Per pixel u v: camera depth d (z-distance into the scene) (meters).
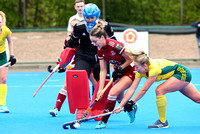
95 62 20.89
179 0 69.38
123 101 17.64
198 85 33.34
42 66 51.59
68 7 68.94
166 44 58.50
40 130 17.69
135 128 17.97
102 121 18.17
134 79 18.20
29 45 57.75
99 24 17.84
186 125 18.56
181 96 28.33
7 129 18.00
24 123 19.56
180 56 55.47
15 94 30.41
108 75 20.70
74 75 19.23
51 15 69.56
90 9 19.55
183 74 17.77
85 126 18.64
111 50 17.88
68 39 22.66
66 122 18.28
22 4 69.19
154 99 27.06
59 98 21.52
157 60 17.80
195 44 58.72
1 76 23.20
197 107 23.88
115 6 67.06
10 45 23.81
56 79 40.09
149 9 69.06
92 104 18.09
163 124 17.98
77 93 19.44
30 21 69.38
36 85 35.59
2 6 68.19
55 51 56.53
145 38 45.72
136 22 68.69
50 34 62.22
